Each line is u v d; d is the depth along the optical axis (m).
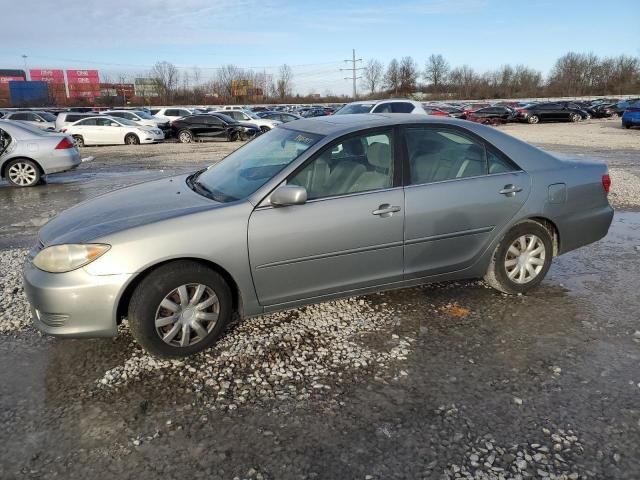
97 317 3.05
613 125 32.09
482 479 2.30
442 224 3.82
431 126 3.93
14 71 88.12
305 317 3.92
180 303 3.22
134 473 2.35
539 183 4.13
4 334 3.68
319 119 4.25
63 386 3.04
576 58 94.06
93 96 79.69
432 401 2.87
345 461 2.42
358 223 3.54
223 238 3.21
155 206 3.49
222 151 18.41
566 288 4.48
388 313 3.99
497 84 96.88
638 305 4.12
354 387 3.02
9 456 2.46
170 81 80.62
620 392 2.94
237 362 3.29
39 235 3.51
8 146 10.20
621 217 7.11
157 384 3.06
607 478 2.30
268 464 2.40
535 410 2.78
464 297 4.29
